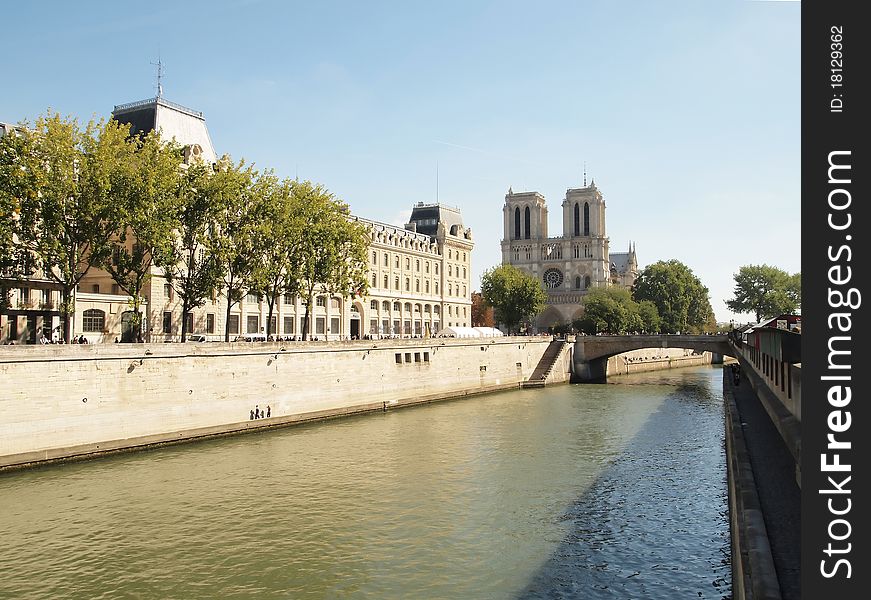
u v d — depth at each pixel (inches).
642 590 1018.1
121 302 2664.9
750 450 1283.2
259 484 1609.3
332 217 2915.8
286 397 2502.5
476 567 1116.5
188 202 2330.2
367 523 1332.4
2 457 1656.0
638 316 5689.0
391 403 2960.1
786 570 675.4
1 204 1803.6
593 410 2925.7
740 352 3006.9
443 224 5236.2
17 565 1117.1
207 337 3056.1
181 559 1146.7
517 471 1752.0
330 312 3946.9
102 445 1867.6
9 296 2240.4
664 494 1534.2
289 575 1083.9
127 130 2181.3
